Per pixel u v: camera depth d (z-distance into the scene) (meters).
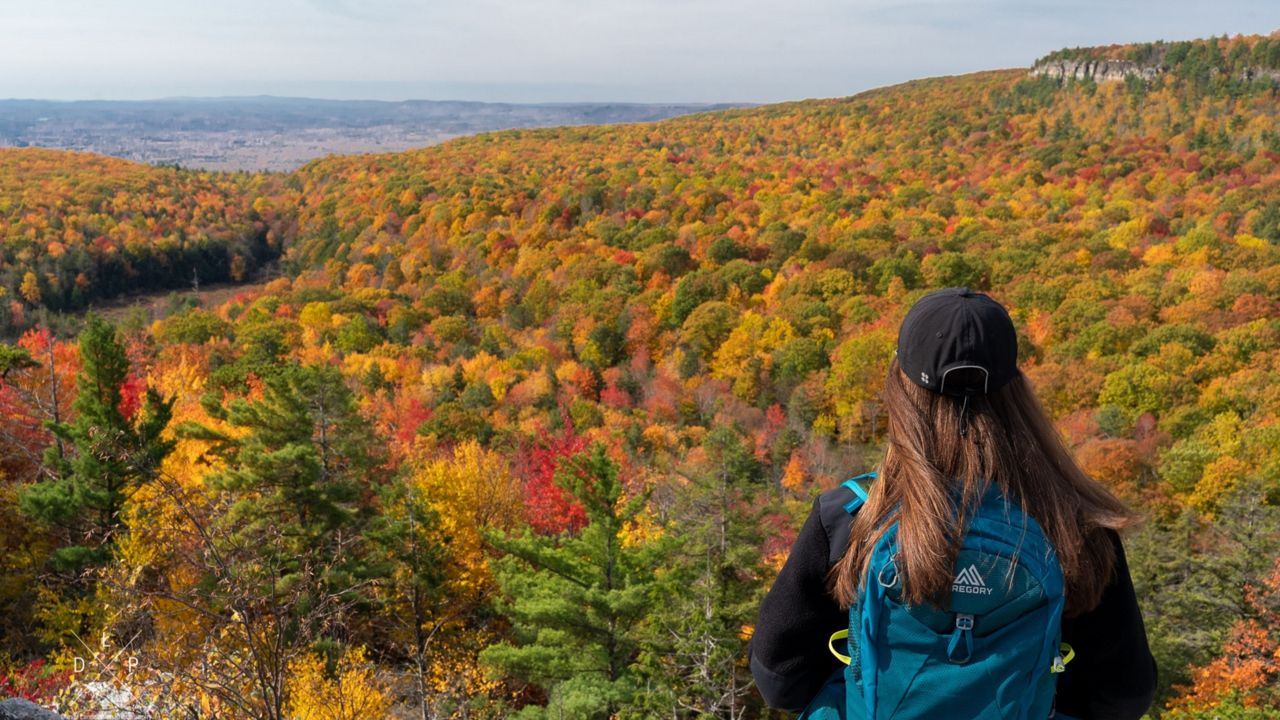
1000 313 1.32
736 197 181.88
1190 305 81.56
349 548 14.14
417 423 48.91
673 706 10.62
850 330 83.75
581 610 12.52
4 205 165.50
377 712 7.51
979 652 1.23
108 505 14.77
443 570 14.61
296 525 14.56
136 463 4.23
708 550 12.25
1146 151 192.50
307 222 199.25
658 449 51.56
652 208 171.62
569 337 96.81
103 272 156.75
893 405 1.37
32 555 14.62
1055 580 1.22
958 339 1.26
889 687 1.26
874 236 130.75
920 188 175.00
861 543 1.32
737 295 101.12
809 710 1.50
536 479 25.12
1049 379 62.81
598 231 151.62
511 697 16.34
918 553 1.22
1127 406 59.44
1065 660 1.35
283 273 186.12
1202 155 179.25
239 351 71.00
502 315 116.81
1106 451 45.97
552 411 61.16
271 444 16.27
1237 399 57.25
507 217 168.75
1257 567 19.59
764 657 1.47
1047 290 90.12
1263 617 19.06
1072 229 127.19
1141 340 69.88
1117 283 93.38
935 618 1.25
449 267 147.50
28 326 125.56
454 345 92.38
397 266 148.38
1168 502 41.41
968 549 1.22
